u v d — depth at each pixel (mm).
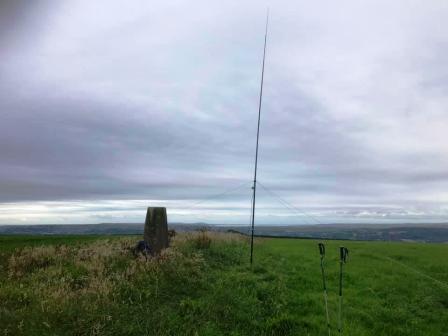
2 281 12633
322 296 14312
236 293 13094
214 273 14859
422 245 31781
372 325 12398
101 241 18781
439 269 19531
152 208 15977
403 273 18375
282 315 12023
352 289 15633
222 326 11133
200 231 20781
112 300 11219
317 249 25672
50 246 16672
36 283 12109
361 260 21641
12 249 17562
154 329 10273
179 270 13773
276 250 23703
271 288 14086
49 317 9805
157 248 15711
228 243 20922
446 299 14867
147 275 12945
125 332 9953
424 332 11938
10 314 9797
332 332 11328
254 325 11461
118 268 13789
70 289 11531
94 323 9891
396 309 13586
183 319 11016
